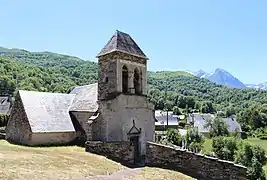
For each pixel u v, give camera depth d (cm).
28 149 2030
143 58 2509
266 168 4194
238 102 17838
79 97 2767
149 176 1460
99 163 1711
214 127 8544
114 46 2334
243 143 4878
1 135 2725
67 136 2434
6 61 12700
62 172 1358
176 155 1666
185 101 15212
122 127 2273
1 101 6284
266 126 11106
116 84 2288
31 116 2352
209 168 1512
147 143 1834
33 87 9725
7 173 1198
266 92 18912
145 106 2467
